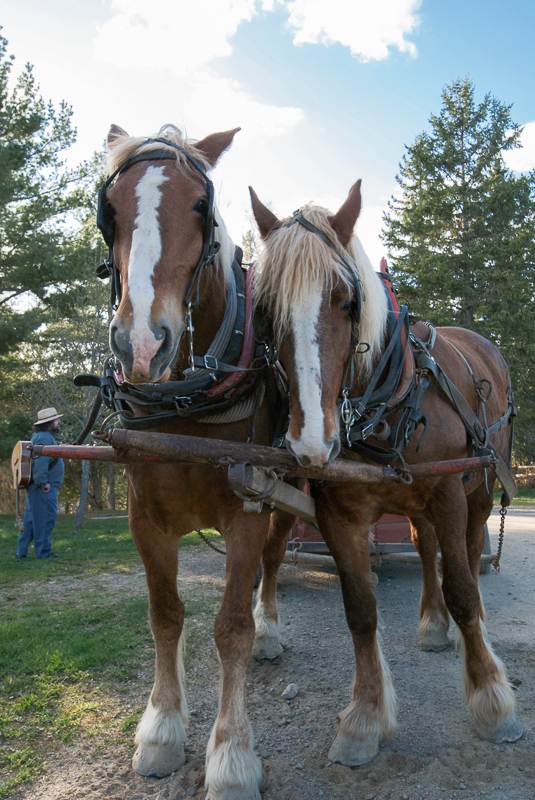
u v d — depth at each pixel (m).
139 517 2.49
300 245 2.01
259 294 2.16
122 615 4.52
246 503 2.10
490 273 20.81
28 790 2.28
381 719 2.53
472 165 23.53
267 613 3.83
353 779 2.31
